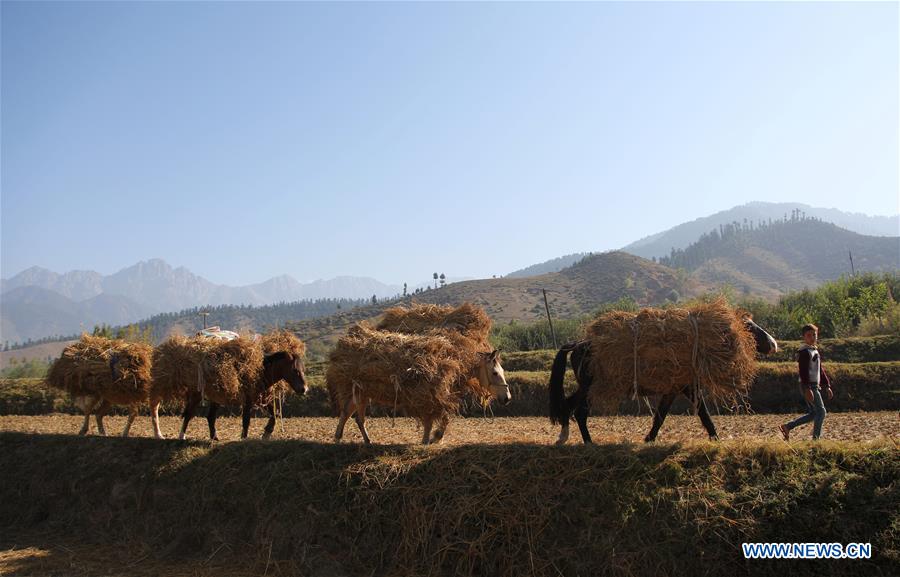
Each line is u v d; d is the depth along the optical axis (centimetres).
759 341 1130
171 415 2420
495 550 861
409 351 1135
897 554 752
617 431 1606
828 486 824
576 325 4850
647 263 19138
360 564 904
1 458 1309
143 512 1110
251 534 1000
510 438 1501
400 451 1027
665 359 1041
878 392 2052
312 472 1016
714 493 842
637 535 825
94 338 1498
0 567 962
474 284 18075
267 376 1419
